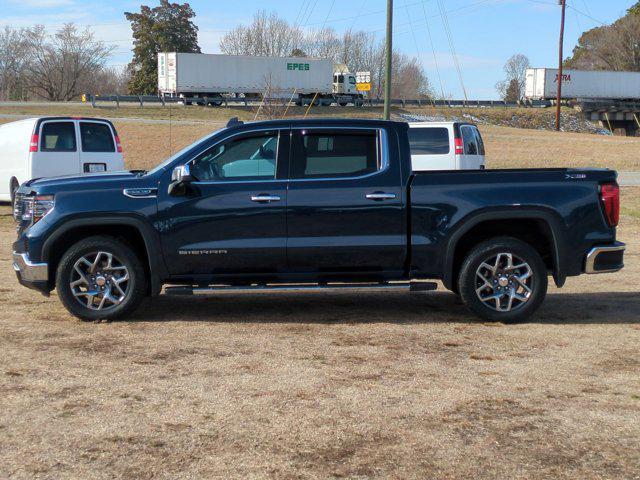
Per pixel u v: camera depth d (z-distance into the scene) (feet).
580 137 185.98
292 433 14.02
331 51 293.43
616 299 26.89
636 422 14.69
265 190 22.26
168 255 22.33
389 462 12.80
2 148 48.44
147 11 274.57
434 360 18.79
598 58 329.93
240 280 22.81
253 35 281.54
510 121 232.73
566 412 15.20
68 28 283.59
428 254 22.54
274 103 124.47
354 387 16.62
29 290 27.48
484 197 22.35
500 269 22.58
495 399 15.93
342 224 22.36
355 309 24.89
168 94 202.39
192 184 22.25
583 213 22.54
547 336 21.31
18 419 14.61
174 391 16.28
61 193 22.22
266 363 18.38
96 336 20.86
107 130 48.52
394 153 22.62
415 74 298.56
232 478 12.15
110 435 13.87
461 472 12.44
